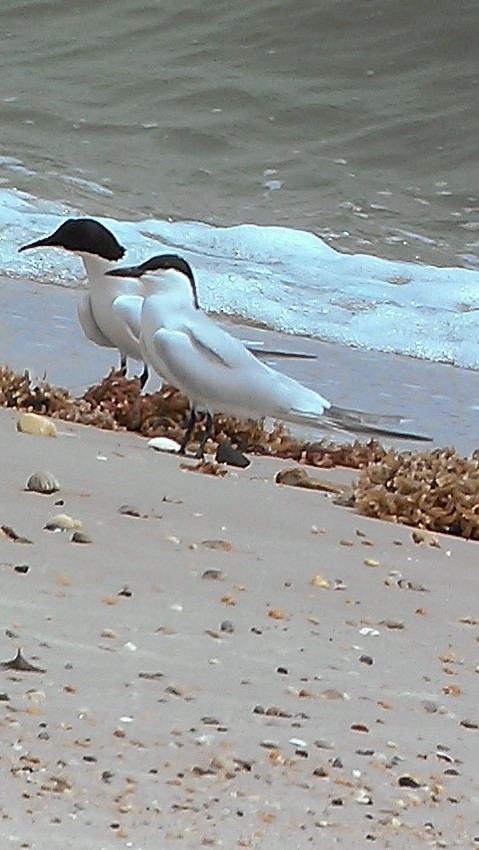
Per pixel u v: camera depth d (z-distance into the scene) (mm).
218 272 23312
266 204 27281
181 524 10555
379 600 9516
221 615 8562
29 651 7355
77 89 31922
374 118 30922
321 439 15414
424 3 33562
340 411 13336
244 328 21328
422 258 24875
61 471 11578
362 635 8680
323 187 28234
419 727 7219
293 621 8719
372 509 12148
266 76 32406
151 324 13234
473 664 8422
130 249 24109
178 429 14320
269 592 9234
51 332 18922
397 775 6547
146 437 14156
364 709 7352
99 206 26297
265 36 33750
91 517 10273
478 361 20578
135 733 6512
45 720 6500
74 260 22891
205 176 28453
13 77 32406
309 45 33344
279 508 11711
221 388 12984
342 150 29938
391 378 19219
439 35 33156
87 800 5758
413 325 21625
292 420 13164
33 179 27281
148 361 13500
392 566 10461
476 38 33094
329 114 31062
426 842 5898
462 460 13359
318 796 6199
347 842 5777
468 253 25297
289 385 13234
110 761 6164
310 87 32031
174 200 26906
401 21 33531
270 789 6176
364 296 22812
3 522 9836
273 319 21703
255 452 14492
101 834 5473
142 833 5539
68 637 7684
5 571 8758
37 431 13141
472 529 12016
